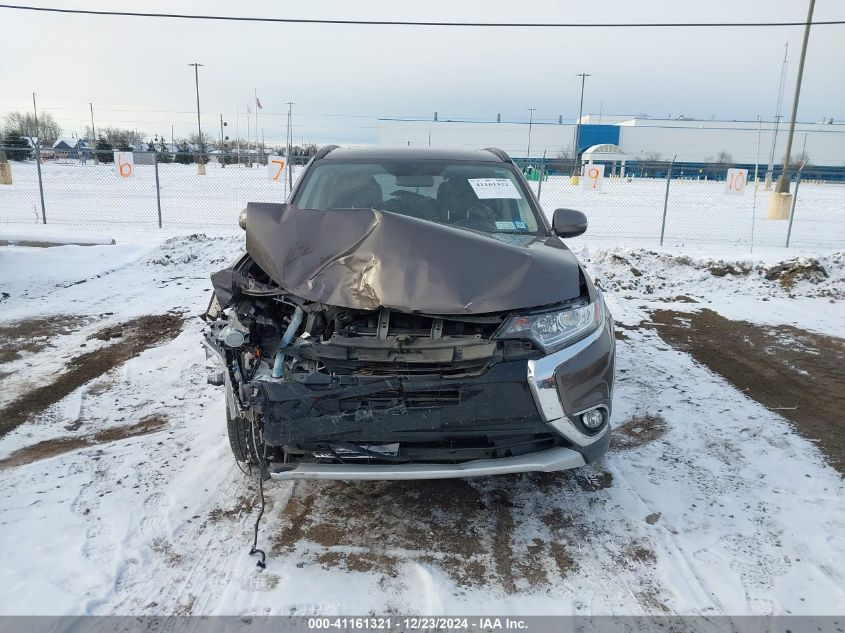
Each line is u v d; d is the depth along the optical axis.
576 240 14.61
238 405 2.83
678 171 57.94
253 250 3.17
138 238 13.30
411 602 2.51
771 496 3.30
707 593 2.56
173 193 24.61
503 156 4.92
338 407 2.67
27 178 30.89
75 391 4.73
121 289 8.16
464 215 4.07
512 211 4.16
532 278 2.91
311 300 2.85
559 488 3.38
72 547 2.81
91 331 6.32
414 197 4.20
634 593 2.57
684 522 3.06
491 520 3.09
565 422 2.82
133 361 5.38
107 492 3.28
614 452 3.79
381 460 2.77
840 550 2.84
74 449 3.78
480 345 2.76
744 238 15.45
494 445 2.80
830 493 3.33
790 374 5.22
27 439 3.93
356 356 2.78
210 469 3.52
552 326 2.83
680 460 3.69
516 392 2.72
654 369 5.29
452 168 4.52
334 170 4.44
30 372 5.14
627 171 59.28
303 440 2.69
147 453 3.71
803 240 15.12
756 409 4.46
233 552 2.81
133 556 2.76
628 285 8.45
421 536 2.95
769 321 6.91
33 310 7.09
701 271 8.98
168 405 4.46
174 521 3.03
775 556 2.80
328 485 3.39
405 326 2.88
